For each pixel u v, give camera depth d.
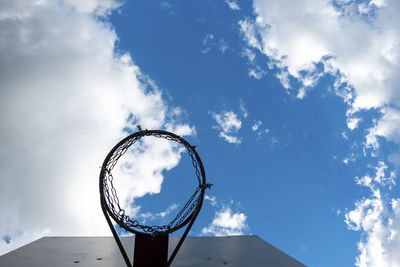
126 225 3.07
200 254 3.92
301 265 3.62
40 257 3.66
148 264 2.97
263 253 4.01
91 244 4.26
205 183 3.25
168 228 3.12
